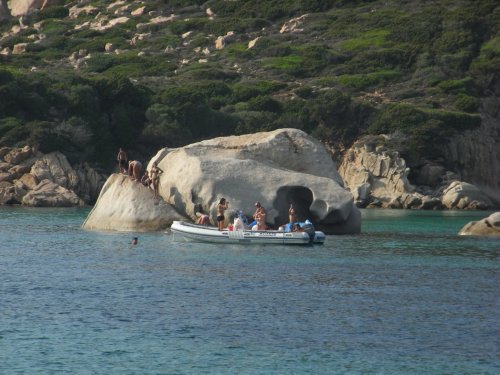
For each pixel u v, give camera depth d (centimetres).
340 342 5081
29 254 8481
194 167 10419
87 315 5638
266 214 10194
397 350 4941
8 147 18762
